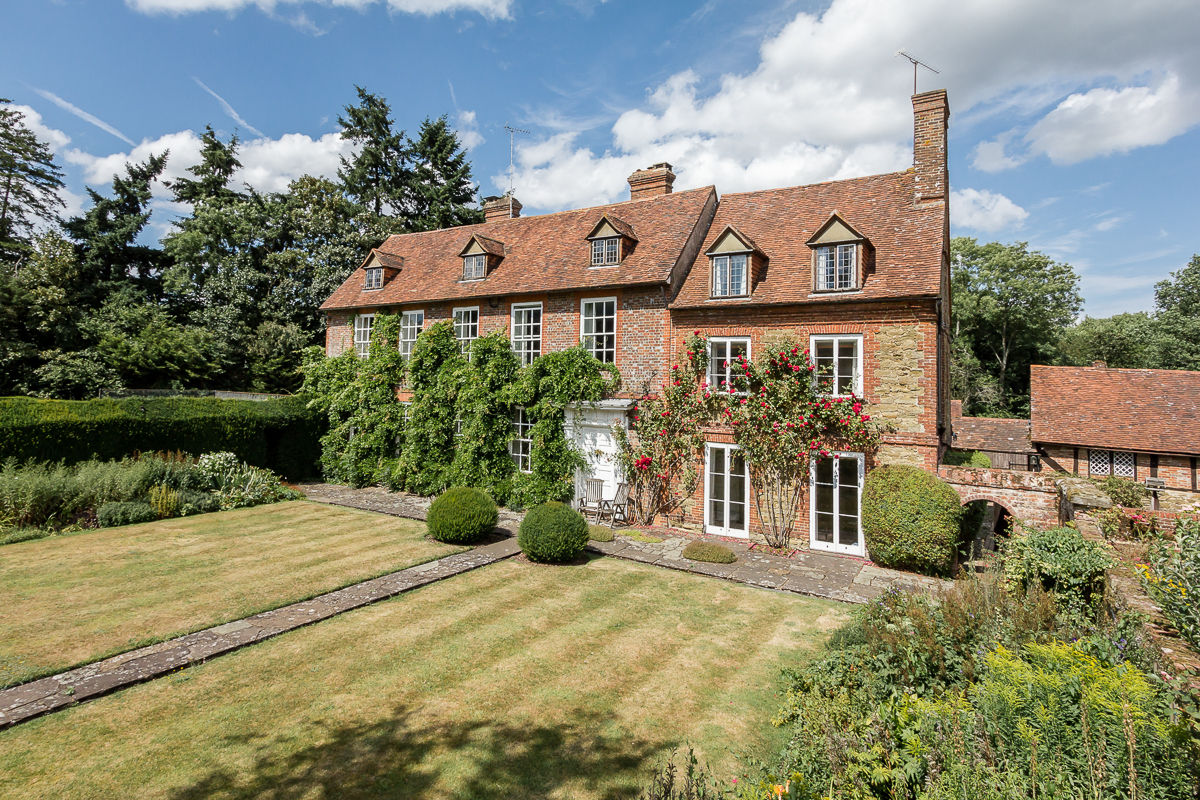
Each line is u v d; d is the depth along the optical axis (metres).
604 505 16.36
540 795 5.42
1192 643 4.59
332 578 11.26
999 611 6.08
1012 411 49.62
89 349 29.89
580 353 16.80
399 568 11.91
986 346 51.31
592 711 6.86
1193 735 3.45
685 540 14.54
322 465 22.80
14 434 15.43
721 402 14.99
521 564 12.55
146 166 41.81
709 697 7.20
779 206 17.08
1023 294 47.22
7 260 34.75
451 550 13.31
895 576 11.91
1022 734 3.76
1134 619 5.32
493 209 24.00
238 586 10.77
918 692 5.41
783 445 13.90
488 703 7.01
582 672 7.82
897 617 6.48
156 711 6.75
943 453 15.49
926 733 4.22
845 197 16.16
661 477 15.89
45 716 6.59
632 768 5.81
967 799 3.42
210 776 5.62
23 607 9.65
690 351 15.48
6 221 36.00
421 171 41.84
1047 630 5.90
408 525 15.67
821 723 5.05
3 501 14.17
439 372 19.44
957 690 5.24
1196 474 20.42
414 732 6.39
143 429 18.11
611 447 16.72
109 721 6.53
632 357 16.48
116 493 15.91
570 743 6.22
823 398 13.57
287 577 11.30
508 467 18.44
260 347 34.41
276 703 6.96
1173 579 5.04
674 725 6.58
